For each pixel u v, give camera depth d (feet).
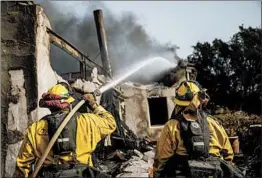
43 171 9.05
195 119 9.20
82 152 9.27
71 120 9.25
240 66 67.15
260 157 17.40
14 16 17.81
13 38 17.72
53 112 9.61
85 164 9.13
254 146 25.08
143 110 48.21
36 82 17.35
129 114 47.98
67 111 9.59
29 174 9.41
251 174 14.82
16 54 17.60
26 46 17.62
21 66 17.51
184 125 9.12
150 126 47.91
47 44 19.10
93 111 10.07
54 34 20.22
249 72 64.69
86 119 9.50
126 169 20.97
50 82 18.95
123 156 24.54
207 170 8.70
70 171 8.85
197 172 8.70
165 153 9.23
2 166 16.87
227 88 68.44
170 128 9.25
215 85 69.82
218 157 9.39
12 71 17.53
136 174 20.13
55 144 9.06
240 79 65.87
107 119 9.96
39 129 9.37
